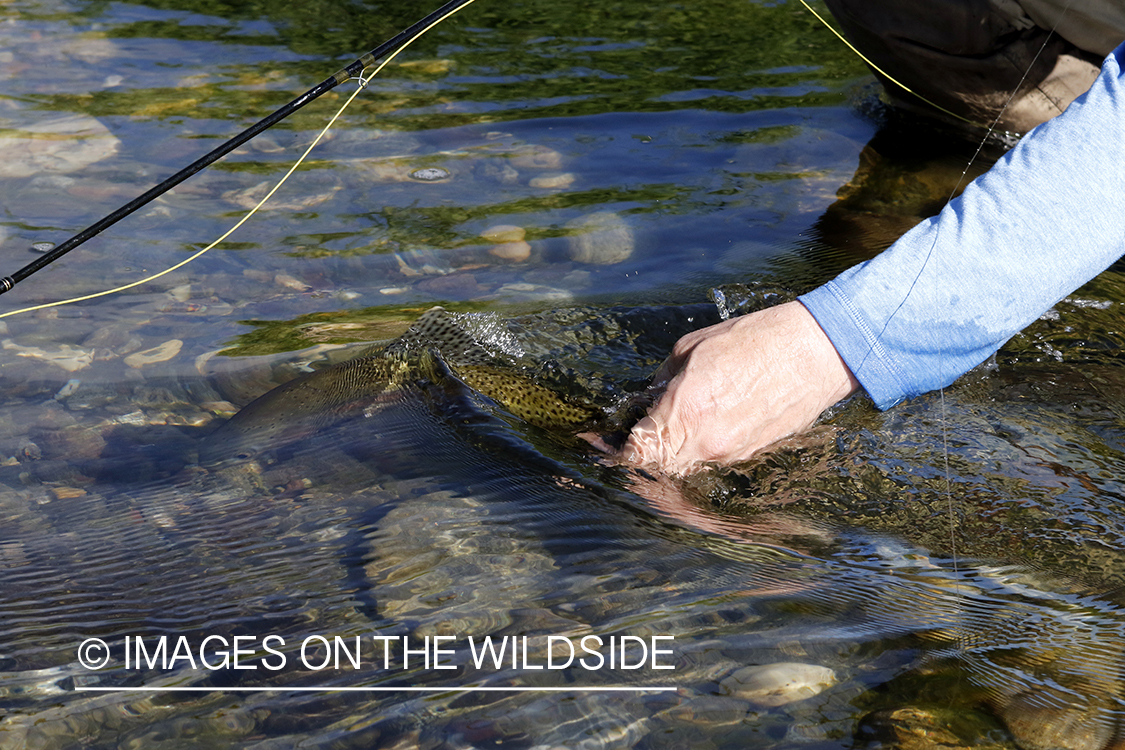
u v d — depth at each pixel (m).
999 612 2.06
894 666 1.89
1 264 3.79
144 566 2.28
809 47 6.52
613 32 6.85
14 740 1.76
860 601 2.10
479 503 2.50
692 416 2.60
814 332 2.57
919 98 5.24
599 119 5.37
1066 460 2.59
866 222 4.21
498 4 7.40
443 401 2.97
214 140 4.97
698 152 4.97
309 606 2.12
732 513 2.46
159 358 3.25
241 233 4.12
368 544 2.35
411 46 6.50
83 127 5.08
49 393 3.05
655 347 3.28
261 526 2.43
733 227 4.18
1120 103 2.47
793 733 1.73
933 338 2.48
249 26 6.77
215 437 2.84
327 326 3.43
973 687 1.83
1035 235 2.43
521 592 2.15
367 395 3.01
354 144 5.02
